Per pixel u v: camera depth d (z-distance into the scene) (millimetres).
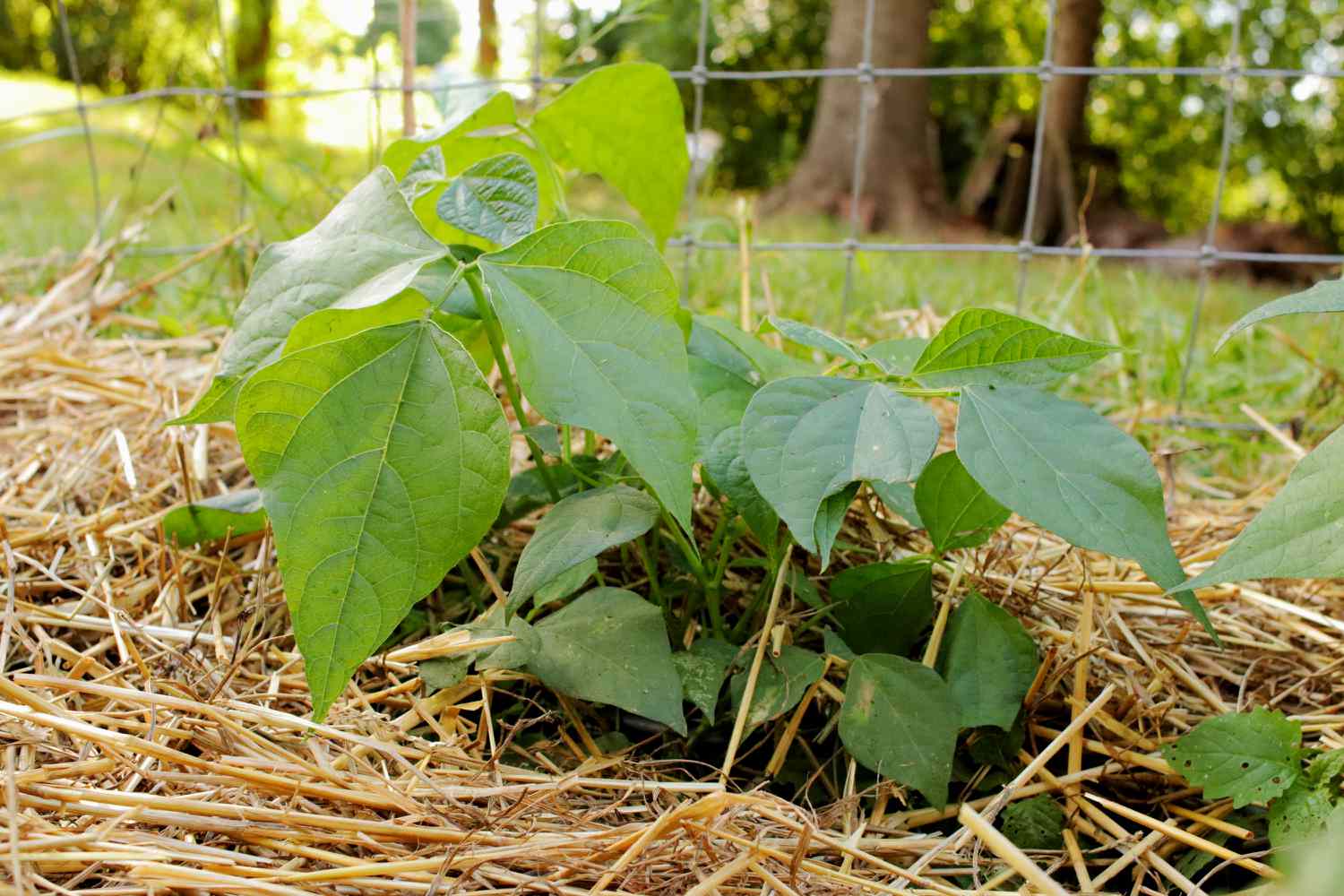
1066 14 3461
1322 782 577
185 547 716
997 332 592
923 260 1812
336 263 586
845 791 610
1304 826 571
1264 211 4691
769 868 561
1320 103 4383
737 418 629
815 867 560
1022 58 4684
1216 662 693
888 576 632
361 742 585
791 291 1188
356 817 571
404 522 563
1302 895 382
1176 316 1228
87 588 695
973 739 632
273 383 555
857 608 641
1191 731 602
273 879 539
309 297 585
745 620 657
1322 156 4430
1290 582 750
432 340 568
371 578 562
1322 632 707
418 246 581
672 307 587
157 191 2043
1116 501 562
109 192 2143
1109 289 1609
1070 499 560
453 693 625
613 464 666
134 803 554
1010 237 3312
